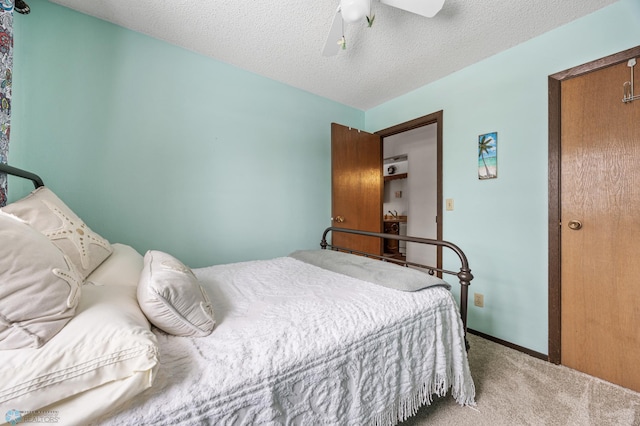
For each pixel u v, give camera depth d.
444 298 1.20
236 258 2.14
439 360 1.13
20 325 0.49
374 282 1.31
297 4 1.44
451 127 2.21
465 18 1.53
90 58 1.54
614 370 1.42
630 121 1.37
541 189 1.70
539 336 1.71
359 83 2.40
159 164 1.78
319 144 2.67
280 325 0.86
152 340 0.58
